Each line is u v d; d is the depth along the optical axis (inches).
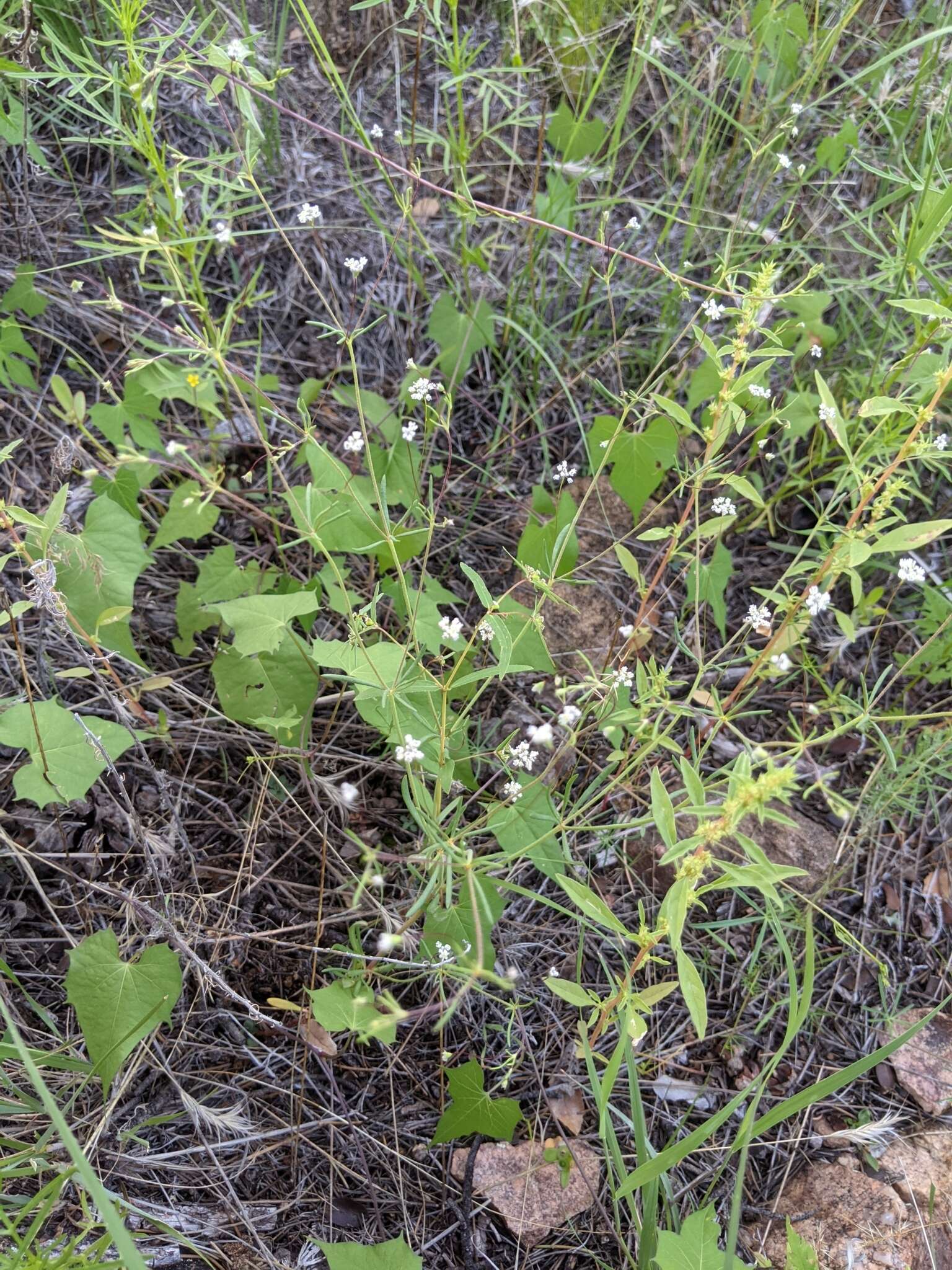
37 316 19.6
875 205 19.9
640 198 23.9
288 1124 15.1
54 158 21.6
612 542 21.2
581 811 15.0
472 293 22.7
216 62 13.9
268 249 22.1
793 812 19.1
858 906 18.8
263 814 17.2
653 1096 16.6
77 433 19.5
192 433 20.0
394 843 17.4
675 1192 15.7
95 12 19.2
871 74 22.7
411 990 16.3
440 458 21.5
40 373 20.1
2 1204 13.1
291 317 22.1
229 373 15.4
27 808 16.3
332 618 18.9
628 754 15.0
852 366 21.7
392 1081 15.7
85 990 12.9
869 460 18.0
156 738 17.2
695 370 19.6
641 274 23.1
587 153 20.4
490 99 18.5
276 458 15.4
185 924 15.4
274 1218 14.5
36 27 18.8
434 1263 14.6
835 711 16.3
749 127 21.7
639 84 23.7
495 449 20.9
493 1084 16.1
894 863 19.2
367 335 22.4
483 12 23.5
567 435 22.5
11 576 17.4
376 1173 15.1
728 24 21.5
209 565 17.1
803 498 20.7
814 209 23.5
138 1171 14.3
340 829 16.9
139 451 17.5
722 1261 12.5
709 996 17.6
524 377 22.5
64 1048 14.4
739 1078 16.9
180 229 15.5
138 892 15.8
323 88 23.0
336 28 22.6
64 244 20.9
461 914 14.7
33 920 15.6
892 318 19.5
